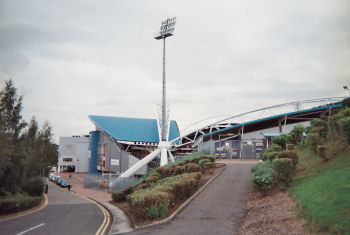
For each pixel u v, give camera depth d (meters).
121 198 26.38
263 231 9.22
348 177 10.45
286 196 12.91
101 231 12.14
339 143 17.16
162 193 13.76
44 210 21.20
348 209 7.81
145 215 13.05
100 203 27.28
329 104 70.19
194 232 10.30
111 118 90.56
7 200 19.38
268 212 11.38
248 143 55.81
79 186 59.50
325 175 12.73
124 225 13.30
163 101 62.19
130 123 89.50
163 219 12.49
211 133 73.88
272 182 14.66
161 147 63.91
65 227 13.19
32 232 12.03
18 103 24.59
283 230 8.78
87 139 102.19
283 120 73.69
